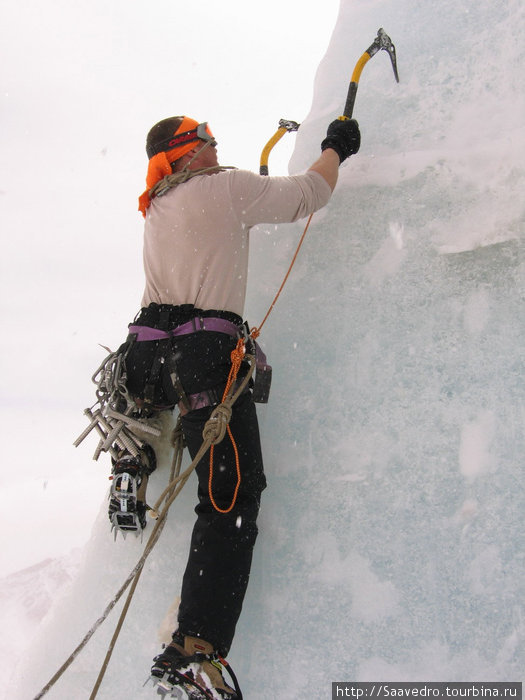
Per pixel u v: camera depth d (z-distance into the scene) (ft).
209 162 7.27
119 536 7.68
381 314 7.22
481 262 6.93
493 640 6.00
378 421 6.93
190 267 6.79
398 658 6.22
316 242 7.77
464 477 6.47
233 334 6.70
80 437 7.14
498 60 7.43
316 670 6.42
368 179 7.66
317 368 7.38
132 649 7.13
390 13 8.47
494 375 6.61
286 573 6.86
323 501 6.95
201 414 6.59
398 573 6.44
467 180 7.14
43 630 7.72
